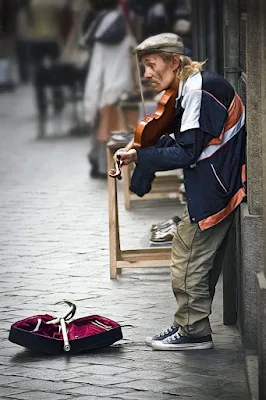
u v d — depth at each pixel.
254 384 9.54
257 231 10.36
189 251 10.55
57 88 32.06
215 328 11.59
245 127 10.46
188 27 21.33
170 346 10.78
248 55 10.14
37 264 14.66
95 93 21.44
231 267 11.54
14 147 28.58
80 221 17.58
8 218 18.03
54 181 21.95
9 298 12.91
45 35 47.31
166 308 12.40
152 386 9.73
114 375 10.07
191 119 10.08
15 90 49.16
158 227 14.57
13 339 10.73
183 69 10.31
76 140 30.08
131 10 22.67
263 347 8.85
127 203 18.44
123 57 21.12
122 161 10.32
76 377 10.02
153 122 10.30
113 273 13.77
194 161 10.18
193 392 9.58
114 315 12.13
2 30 47.81
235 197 10.41
